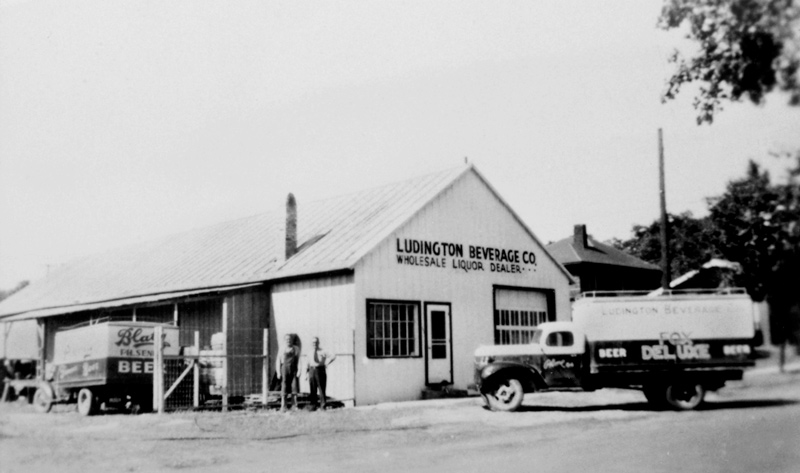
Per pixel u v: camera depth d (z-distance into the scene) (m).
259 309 21.69
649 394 17.27
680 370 15.89
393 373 20.00
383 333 20.06
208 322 22.55
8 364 23.25
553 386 16.38
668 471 9.95
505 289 23.88
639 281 31.05
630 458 10.76
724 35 14.48
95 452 11.84
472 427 14.22
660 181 18.89
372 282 19.88
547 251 25.44
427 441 12.77
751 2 13.92
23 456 11.77
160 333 16.64
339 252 20.56
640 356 16.02
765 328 15.91
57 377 17.81
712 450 11.13
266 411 17.30
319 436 13.50
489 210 23.75
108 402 17.47
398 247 20.73
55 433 13.61
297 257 21.83
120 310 26.11
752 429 12.67
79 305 27.42
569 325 16.47
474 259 22.94
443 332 21.66
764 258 15.91
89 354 17.08
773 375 16.84
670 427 13.40
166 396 16.75
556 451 11.38
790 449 11.02
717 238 16.83
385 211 22.22
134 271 29.16
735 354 15.81
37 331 25.73
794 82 14.11
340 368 19.42
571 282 26.11
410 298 20.83
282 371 18.33
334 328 19.81
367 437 13.33
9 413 17.03
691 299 16.11
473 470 10.23
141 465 10.99
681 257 18.66
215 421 15.24
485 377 16.52
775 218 15.77
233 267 24.12
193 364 17.19
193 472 10.48
